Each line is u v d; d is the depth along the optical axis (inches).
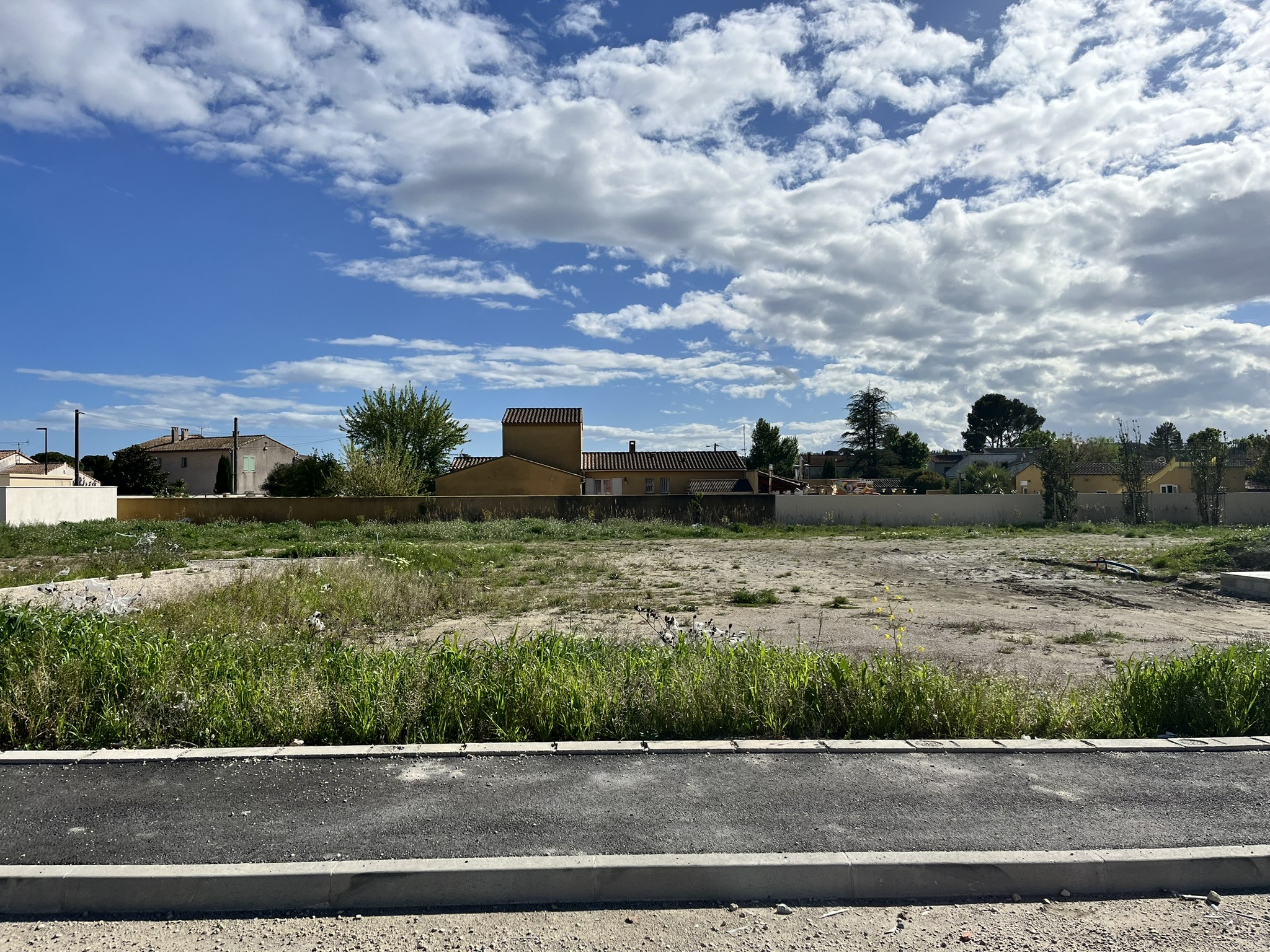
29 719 199.9
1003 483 2357.3
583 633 381.1
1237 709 217.0
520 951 115.3
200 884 126.7
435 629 403.2
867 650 347.9
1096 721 214.8
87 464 2635.3
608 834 141.2
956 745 187.0
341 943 117.3
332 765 175.0
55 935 119.8
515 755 181.3
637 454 2310.5
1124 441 1480.1
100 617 295.4
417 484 1656.0
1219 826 147.5
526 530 1262.3
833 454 3878.0
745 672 228.7
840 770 173.3
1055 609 484.1
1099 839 141.5
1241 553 687.7
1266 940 120.1
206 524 1352.1
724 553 919.7
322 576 535.8
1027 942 119.0
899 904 129.9
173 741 197.0
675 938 119.3
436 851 134.7
